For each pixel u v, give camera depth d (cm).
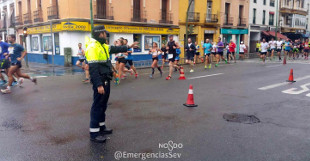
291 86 926
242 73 1319
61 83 1051
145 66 1856
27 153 376
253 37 3644
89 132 464
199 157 363
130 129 478
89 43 409
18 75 914
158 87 924
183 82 1035
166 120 532
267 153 377
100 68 414
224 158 360
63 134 453
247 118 546
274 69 1491
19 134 452
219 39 1747
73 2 1805
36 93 828
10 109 624
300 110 610
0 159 357
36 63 2227
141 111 602
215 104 666
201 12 2731
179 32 2512
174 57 1124
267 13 3788
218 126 494
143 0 2164
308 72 1324
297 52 2636
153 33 2250
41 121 527
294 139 431
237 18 3231
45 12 2120
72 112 596
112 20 1961
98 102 415
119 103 681
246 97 750
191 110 609
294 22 4512
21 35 2602
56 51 2034
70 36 1856
